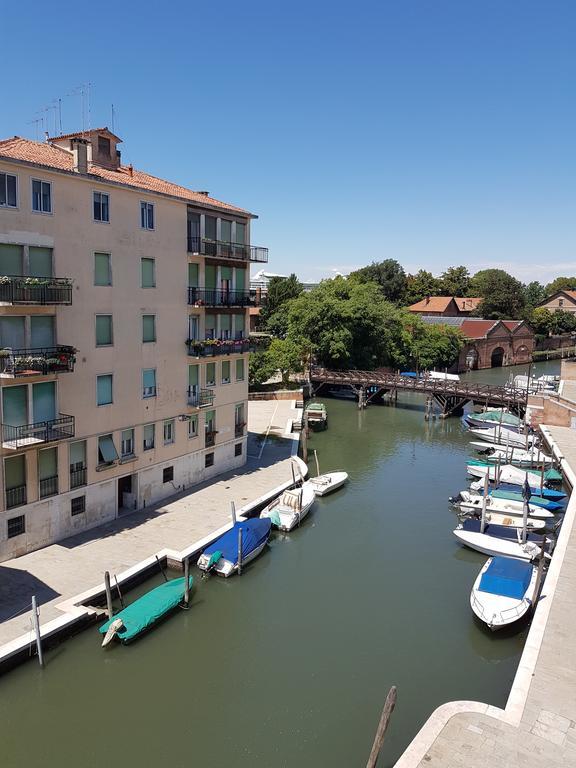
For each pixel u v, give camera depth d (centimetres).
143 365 2992
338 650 2133
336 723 1780
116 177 2944
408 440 5272
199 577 2561
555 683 1675
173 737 1716
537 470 4244
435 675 2006
